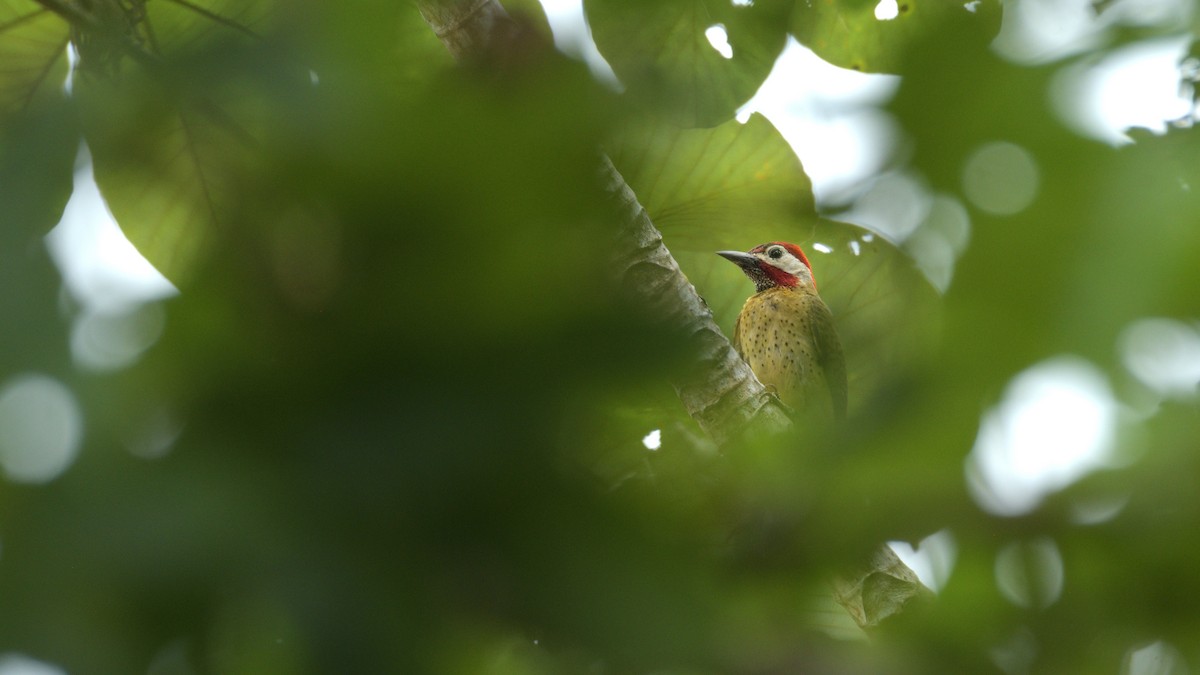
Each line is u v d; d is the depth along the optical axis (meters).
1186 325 2.16
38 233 2.13
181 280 2.29
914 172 2.45
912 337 2.39
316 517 2.15
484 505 2.20
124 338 2.16
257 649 2.12
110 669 2.00
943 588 2.73
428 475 2.18
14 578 2.02
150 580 2.04
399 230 2.21
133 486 2.09
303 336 2.21
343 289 2.21
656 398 2.31
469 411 2.21
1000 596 2.65
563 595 2.22
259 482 2.15
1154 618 2.53
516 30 2.35
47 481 2.05
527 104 2.26
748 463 2.47
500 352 2.22
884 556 2.84
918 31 2.58
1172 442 2.30
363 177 2.19
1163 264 2.17
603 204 2.31
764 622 2.44
